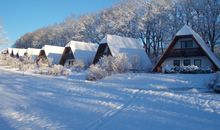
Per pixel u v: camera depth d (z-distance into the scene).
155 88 21.83
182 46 36.53
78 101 12.98
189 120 9.18
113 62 31.53
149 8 58.84
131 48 44.38
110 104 12.23
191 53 35.28
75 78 31.75
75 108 11.20
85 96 14.74
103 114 10.02
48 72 37.41
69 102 12.67
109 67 31.45
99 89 18.31
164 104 12.41
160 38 59.28
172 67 34.28
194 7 50.56
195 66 32.75
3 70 42.19
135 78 27.28
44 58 56.72
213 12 48.12
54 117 9.48
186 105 12.14
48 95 14.95
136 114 10.09
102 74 29.11
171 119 9.31
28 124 8.45
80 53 52.81
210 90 20.20
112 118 9.36
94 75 29.09
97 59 45.38
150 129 7.96
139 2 61.19
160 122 8.84
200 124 8.63
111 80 27.42
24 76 31.02
